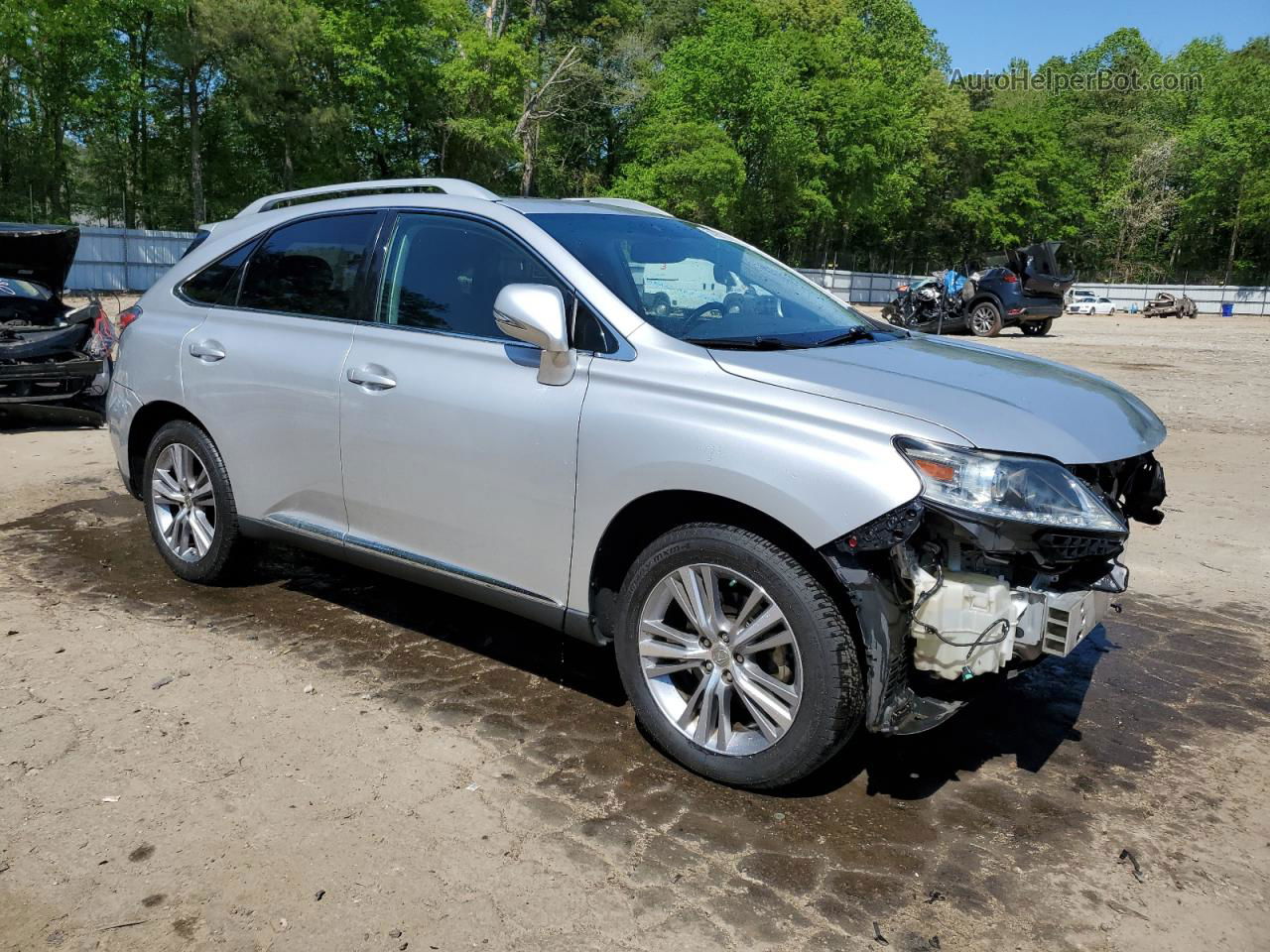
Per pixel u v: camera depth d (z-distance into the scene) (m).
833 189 49.09
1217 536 6.26
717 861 2.67
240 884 2.51
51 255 8.91
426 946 2.30
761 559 2.82
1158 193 71.25
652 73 50.69
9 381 8.39
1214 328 36.41
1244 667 4.18
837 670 2.74
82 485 6.78
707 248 4.00
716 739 3.04
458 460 3.48
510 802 2.93
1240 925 2.46
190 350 4.43
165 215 42.81
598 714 3.54
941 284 24.95
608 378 3.15
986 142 61.25
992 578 2.70
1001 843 2.81
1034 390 3.17
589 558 3.20
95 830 2.71
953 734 3.50
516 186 49.50
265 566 5.07
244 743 3.23
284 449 4.09
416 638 4.20
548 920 2.40
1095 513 2.69
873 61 49.09
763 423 2.83
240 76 34.75
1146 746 3.44
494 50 39.44
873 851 2.74
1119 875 2.67
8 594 4.56
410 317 3.74
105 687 3.61
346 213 4.10
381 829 2.76
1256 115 67.25
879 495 2.61
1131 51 87.12
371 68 36.41
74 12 32.69
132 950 2.26
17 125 36.41
